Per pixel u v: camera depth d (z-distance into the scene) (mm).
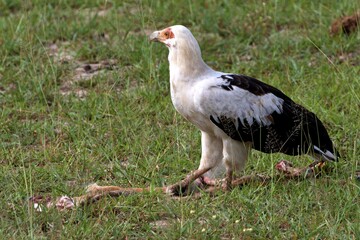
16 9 19625
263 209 10227
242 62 16062
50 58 16219
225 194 10578
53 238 9602
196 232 9641
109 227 9844
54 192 10922
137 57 16156
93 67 16172
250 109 10789
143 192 10719
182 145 12391
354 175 10984
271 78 15195
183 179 11453
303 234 9609
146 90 14672
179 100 10930
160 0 19219
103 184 11445
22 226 9992
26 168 11906
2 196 10820
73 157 12125
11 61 16234
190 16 18344
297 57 16188
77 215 10133
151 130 13023
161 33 10992
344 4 17969
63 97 14586
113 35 17547
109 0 19656
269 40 16953
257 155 11977
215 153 11180
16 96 14625
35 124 13453
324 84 14578
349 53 16250
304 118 11031
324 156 11180
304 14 17969
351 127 12789
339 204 10164
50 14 18688
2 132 13359
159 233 9852
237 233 9703
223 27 17844
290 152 11148
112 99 14281
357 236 9438
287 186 10797
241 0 19078
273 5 18609
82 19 18500
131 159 12109
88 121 13602
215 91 10688
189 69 10820
